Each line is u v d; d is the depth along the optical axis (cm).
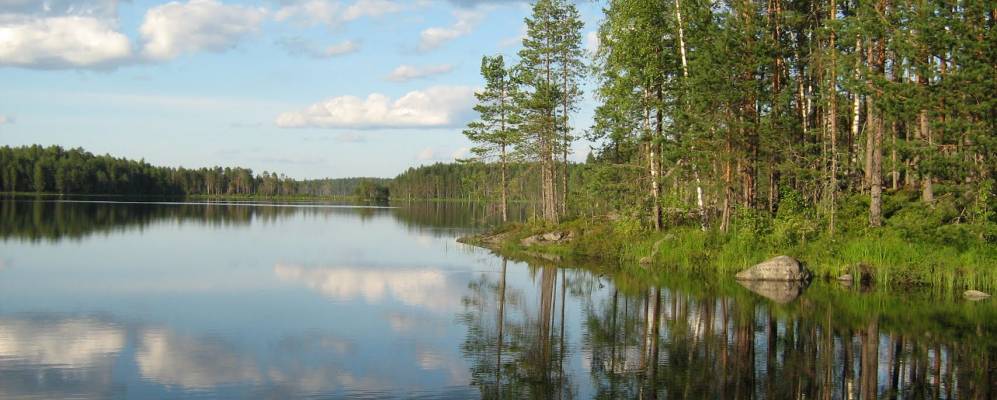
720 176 2825
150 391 1113
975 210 2217
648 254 2916
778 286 2272
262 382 1174
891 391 1142
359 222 6306
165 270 2556
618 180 3341
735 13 2720
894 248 2375
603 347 1441
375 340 1487
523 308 1883
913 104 2109
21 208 7031
